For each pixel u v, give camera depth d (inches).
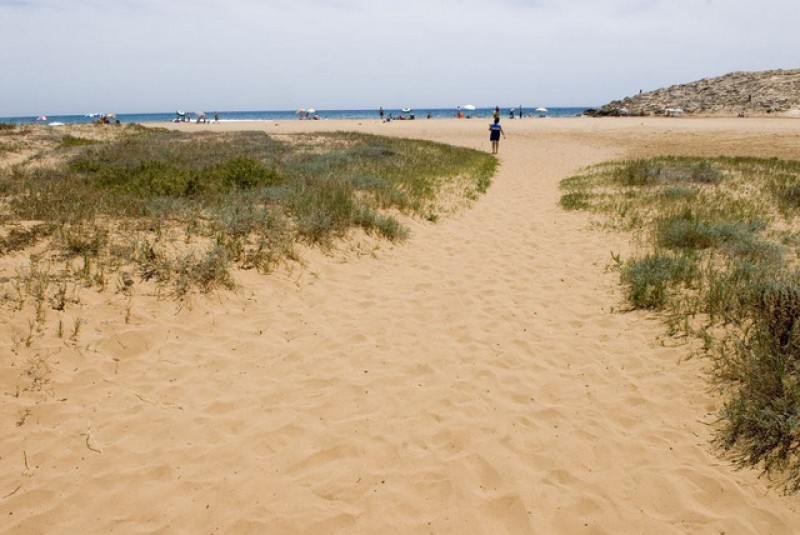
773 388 157.6
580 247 351.3
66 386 169.8
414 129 1576.0
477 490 137.0
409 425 163.5
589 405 173.6
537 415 168.9
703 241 322.0
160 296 227.1
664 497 133.3
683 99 2363.4
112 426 156.7
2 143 751.1
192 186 382.0
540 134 1344.7
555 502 132.9
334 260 305.0
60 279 219.5
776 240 319.3
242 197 369.1
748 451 145.6
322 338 218.1
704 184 525.3
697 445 151.3
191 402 171.3
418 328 231.0
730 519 125.4
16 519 123.2
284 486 137.2
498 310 250.7
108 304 212.8
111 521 125.0
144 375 182.9
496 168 768.3
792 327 180.4
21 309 194.7
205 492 134.6
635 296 247.4
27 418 154.9
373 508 130.4
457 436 158.1
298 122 2149.4
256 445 152.3
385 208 413.7
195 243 279.3
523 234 391.2
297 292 260.5
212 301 234.1
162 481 137.9
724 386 175.0
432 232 392.5
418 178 558.9
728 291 228.7
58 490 132.6
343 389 181.9
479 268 312.7
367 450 151.7
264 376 189.0
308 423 163.3
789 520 123.6
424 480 140.1
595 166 738.2
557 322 236.4
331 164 568.7
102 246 256.4
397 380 188.7
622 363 198.2
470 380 189.0
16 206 302.8
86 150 676.7
